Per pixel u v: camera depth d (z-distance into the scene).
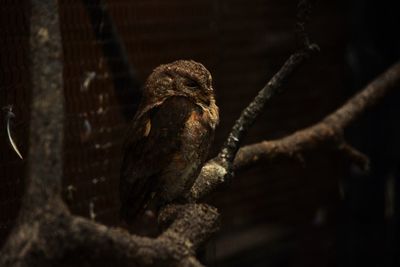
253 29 6.95
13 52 3.65
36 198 2.39
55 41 2.55
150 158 3.41
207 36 5.93
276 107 6.99
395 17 6.52
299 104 7.19
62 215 2.38
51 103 2.49
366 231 6.82
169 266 2.51
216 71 6.05
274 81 3.43
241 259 6.95
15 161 3.71
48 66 2.52
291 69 3.39
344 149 4.79
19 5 3.65
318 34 7.19
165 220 2.92
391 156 6.55
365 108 4.94
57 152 2.46
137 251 2.43
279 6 7.18
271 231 7.30
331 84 7.39
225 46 6.52
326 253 7.41
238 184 6.91
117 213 4.68
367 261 6.82
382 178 6.68
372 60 6.61
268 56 7.15
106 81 4.49
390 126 6.52
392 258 6.76
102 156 4.52
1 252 2.36
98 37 4.34
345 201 6.91
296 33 3.32
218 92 6.09
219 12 6.16
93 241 2.36
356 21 6.62
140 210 3.49
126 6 5.09
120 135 4.64
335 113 4.80
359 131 6.59
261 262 7.17
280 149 4.30
